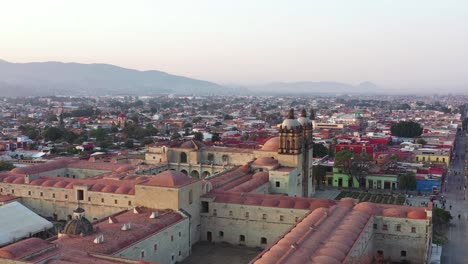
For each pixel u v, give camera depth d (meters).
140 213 113.31
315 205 116.56
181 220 111.00
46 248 79.50
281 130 164.38
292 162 163.75
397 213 109.88
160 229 102.81
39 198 144.75
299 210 115.50
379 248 111.00
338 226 96.88
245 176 156.38
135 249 93.56
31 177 150.50
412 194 196.38
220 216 122.81
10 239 111.62
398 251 109.38
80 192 138.25
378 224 110.94
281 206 117.44
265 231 118.69
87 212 136.88
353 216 104.12
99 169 177.12
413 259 108.19
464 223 152.25
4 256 74.94
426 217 107.31
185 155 189.38
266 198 121.19
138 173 165.88
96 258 81.25
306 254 78.19
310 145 178.25
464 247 127.31
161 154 194.88
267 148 179.00
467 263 114.88
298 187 165.88
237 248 119.56
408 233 108.38
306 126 175.62
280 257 77.81
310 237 87.62
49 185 143.62
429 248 105.88
